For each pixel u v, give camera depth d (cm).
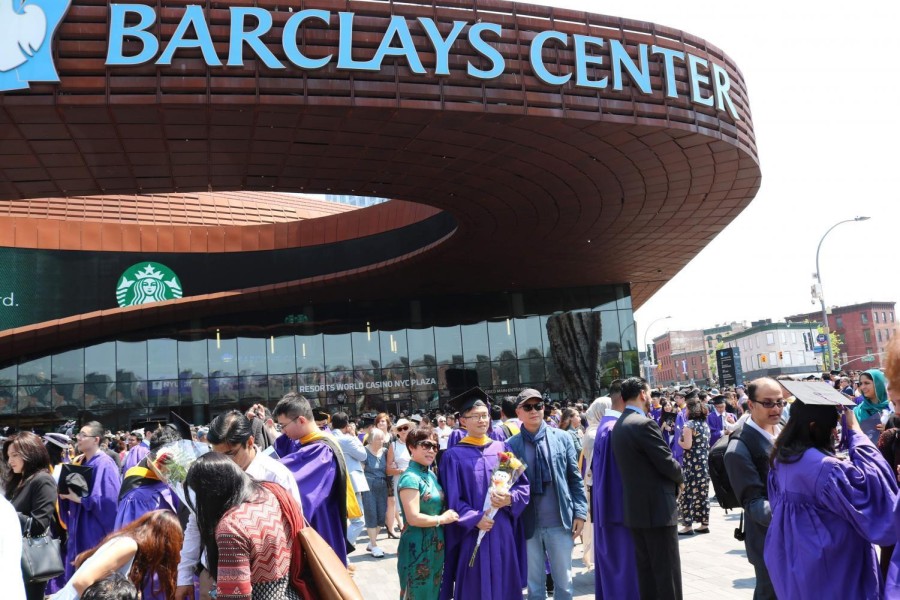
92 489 674
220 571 307
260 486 340
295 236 3075
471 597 529
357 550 1127
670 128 1641
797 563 393
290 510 340
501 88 1497
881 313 11806
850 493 376
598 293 3544
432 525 520
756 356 11781
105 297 2880
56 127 1416
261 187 2016
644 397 595
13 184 1777
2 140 1467
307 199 3828
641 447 561
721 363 3309
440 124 1544
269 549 316
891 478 380
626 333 3528
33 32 1269
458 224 2422
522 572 565
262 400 3098
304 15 1374
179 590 398
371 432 1080
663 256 3097
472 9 1491
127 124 1430
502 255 2822
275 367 3144
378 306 3316
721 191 2197
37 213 2880
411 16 1448
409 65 1420
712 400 1335
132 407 2956
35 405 2864
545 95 1525
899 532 314
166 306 2811
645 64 1612
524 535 591
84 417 2898
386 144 1677
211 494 320
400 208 2927
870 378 696
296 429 508
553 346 3419
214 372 3075
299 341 3191
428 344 3319
